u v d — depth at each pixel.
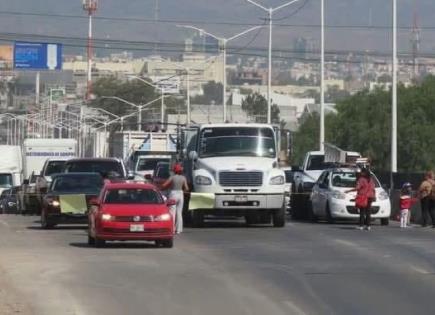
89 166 72.69
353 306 28.75
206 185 60.81
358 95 169.62
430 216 64.44
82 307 28.58
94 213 47.16
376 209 64.75
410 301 29.69
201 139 62.78
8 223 67.25
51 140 107.25
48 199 60.22
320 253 43.84
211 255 43.03
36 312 27.59
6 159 111.81
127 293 31.31
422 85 166.12
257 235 54.84
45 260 40.69
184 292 31.52
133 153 101.75
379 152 159.50
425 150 153.88
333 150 80.12
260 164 61.25
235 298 30.30
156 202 47.66
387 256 42.34
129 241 49.69
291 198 76.00
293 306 28.77
